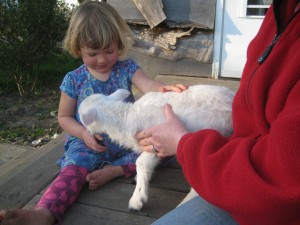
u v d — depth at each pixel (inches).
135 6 194.9
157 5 187.8
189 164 46.6
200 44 191.0
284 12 46.4
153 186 86.4
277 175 37.2
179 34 192.1
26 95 225.6
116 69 102.3
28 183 89.3
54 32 229.0
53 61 268.4
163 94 85.4
